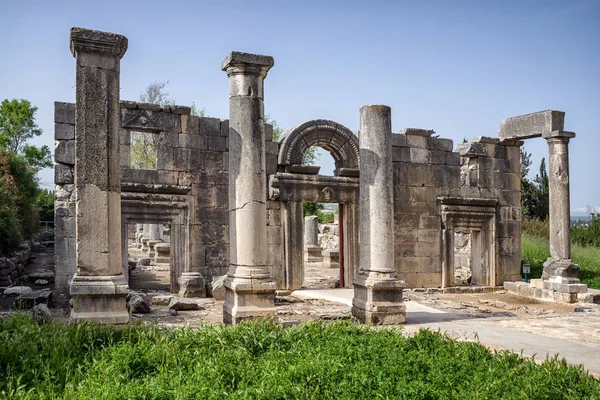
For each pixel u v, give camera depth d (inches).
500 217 889.5
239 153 464.1
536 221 1373.0
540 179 1780.3
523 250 1090.7
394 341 357.4
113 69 404.2
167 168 705.0
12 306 577.9
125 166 692.1
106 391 249.1
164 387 259.9
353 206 788.6
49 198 1784.0
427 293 818.2
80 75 394.6
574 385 268.2
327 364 289.7
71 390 256.4
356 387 259.8
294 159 760.3
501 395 254.7
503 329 461.7
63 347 317.1
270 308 450.6
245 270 453.1
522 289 816.3
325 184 766.5
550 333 442.6
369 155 514.0
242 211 459.2
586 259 1047.0
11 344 313.6
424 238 837.8
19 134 2112.5
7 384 264.1
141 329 360.5
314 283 855.7
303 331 380.5
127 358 296.4
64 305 626.2
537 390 256.5
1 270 763.4
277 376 273.9
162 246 1171.9
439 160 855.7
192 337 349.4
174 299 597.9
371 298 494.9
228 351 322.7
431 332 388.5
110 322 380.5
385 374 282.4
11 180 950.4
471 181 894.4
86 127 393.1
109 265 394.0
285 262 745.6
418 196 836.0
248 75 468.1
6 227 873.5
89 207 390.3
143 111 696.4
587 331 451.5
